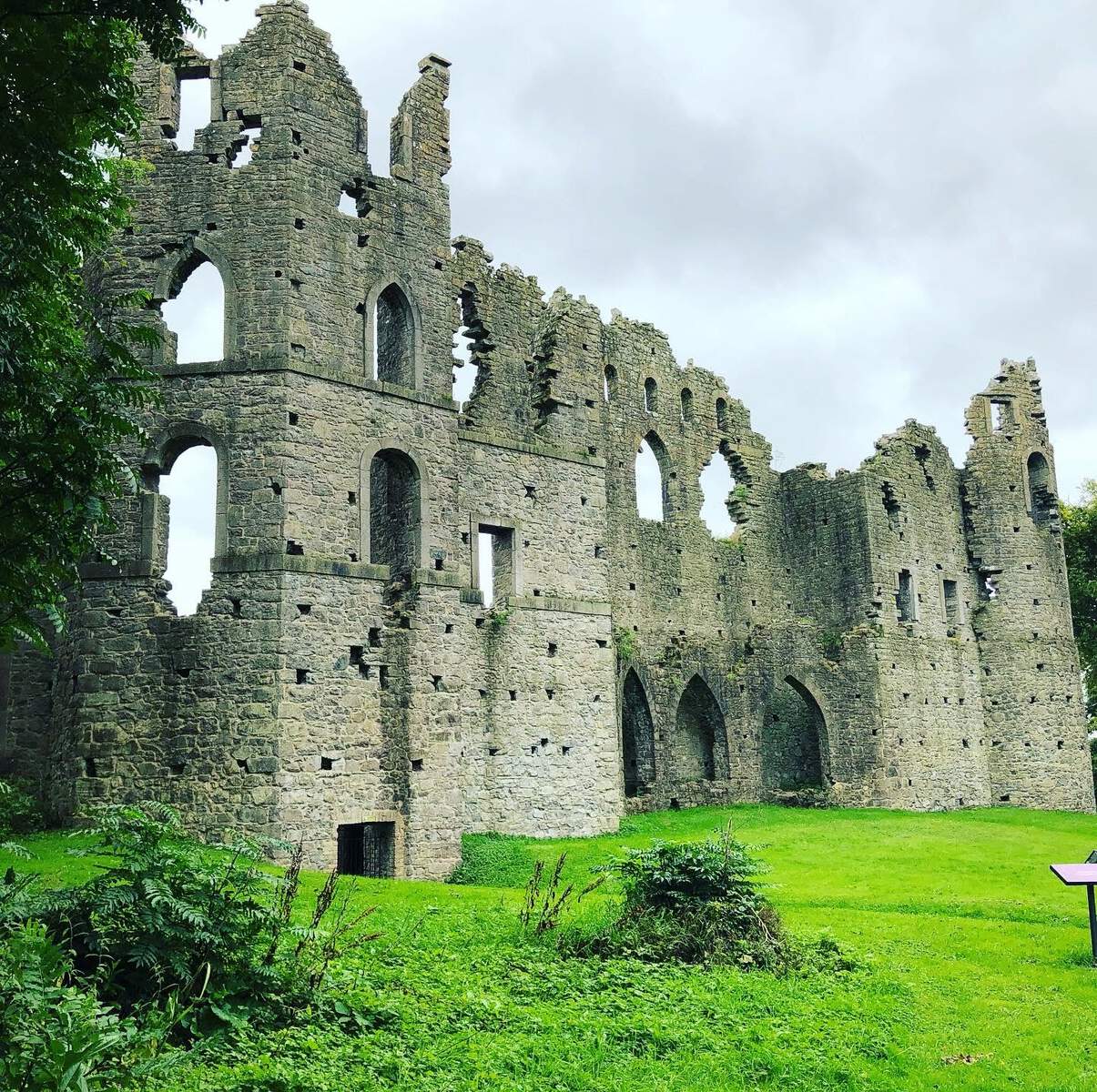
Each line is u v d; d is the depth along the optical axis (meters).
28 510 13.29
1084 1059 14.12
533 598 37.34
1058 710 56.84
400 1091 11.13
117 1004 11.33
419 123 33.38
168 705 27.72
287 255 29.66
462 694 33.38
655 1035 13.58
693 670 47.19
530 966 16.05
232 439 28.73
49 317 14.79
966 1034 15.07
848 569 52.44
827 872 31.45
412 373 31.88
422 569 30.81
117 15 12.59
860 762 49.62
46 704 30.20
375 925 18.23
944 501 57.22
